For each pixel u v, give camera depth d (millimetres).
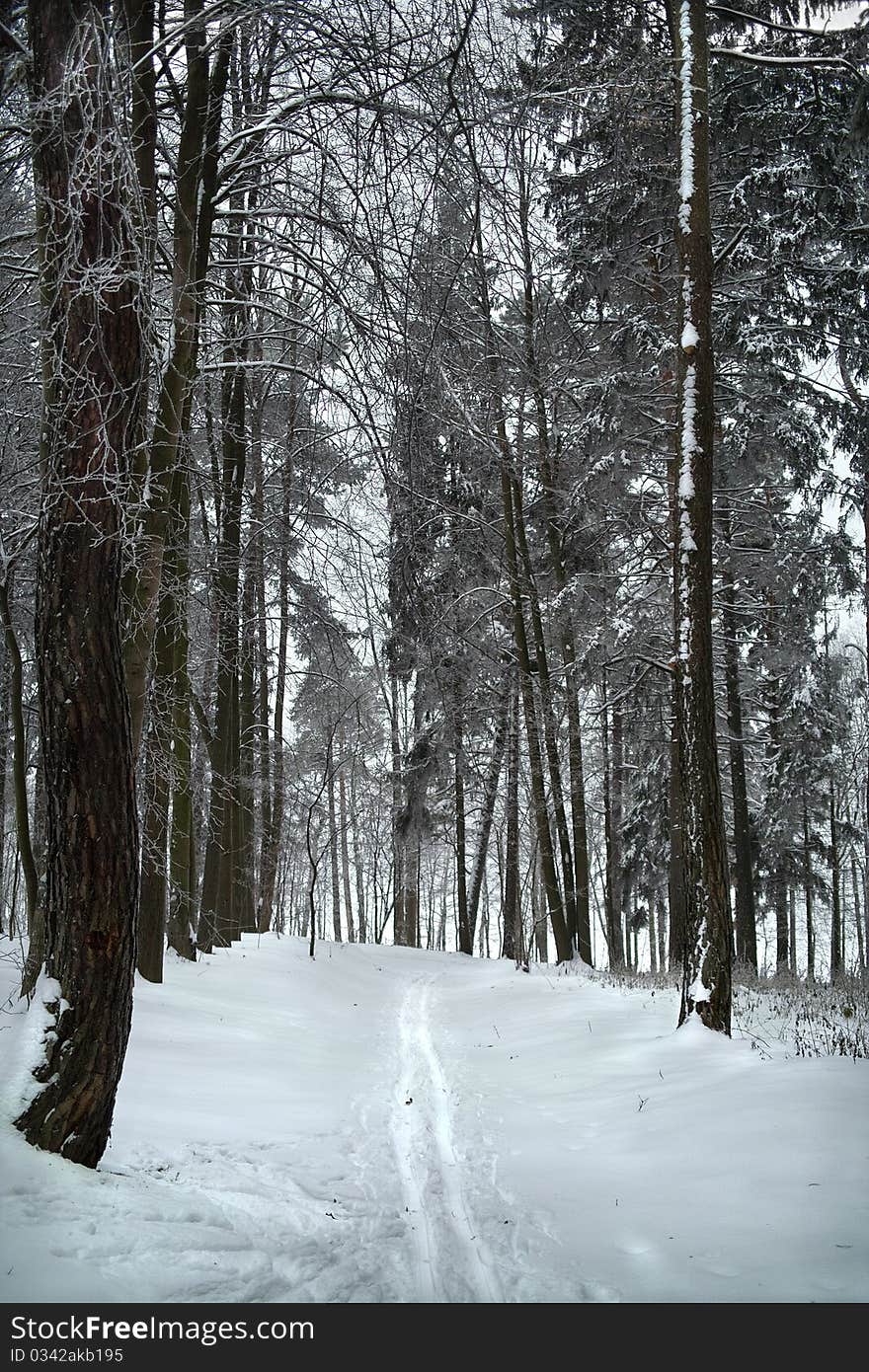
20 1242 3916
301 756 25266
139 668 10281
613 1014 12414
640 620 19094
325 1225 5102
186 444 10664
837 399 16766
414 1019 15555
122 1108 6988
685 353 10836
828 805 29625
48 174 5105
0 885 15906
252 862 24188
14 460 9055
